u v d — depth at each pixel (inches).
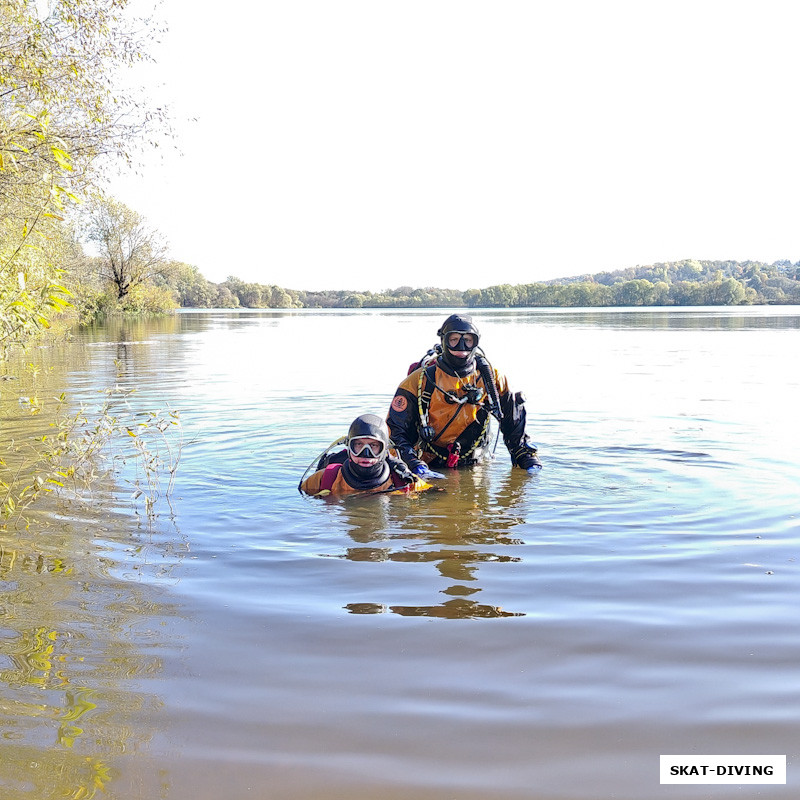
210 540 167.8
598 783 82.0
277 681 103.8
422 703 98.3
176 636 117.7
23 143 303.1
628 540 166.1
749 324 1337.4
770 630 119.5
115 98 371.6
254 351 754.2
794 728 92.4
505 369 550.0
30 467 236.7
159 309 1823.3
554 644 114.8
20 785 81.0
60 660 109.6
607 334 1026.1
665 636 117.6
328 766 85.1
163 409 358.9
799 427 307.4
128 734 91.0
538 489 214.8
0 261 217.6
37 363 597.0
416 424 257.1
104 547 162.1
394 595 134.8
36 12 341.1
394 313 2583.7
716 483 217.5
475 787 81.7
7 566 149.5
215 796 79.8
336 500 204.5
